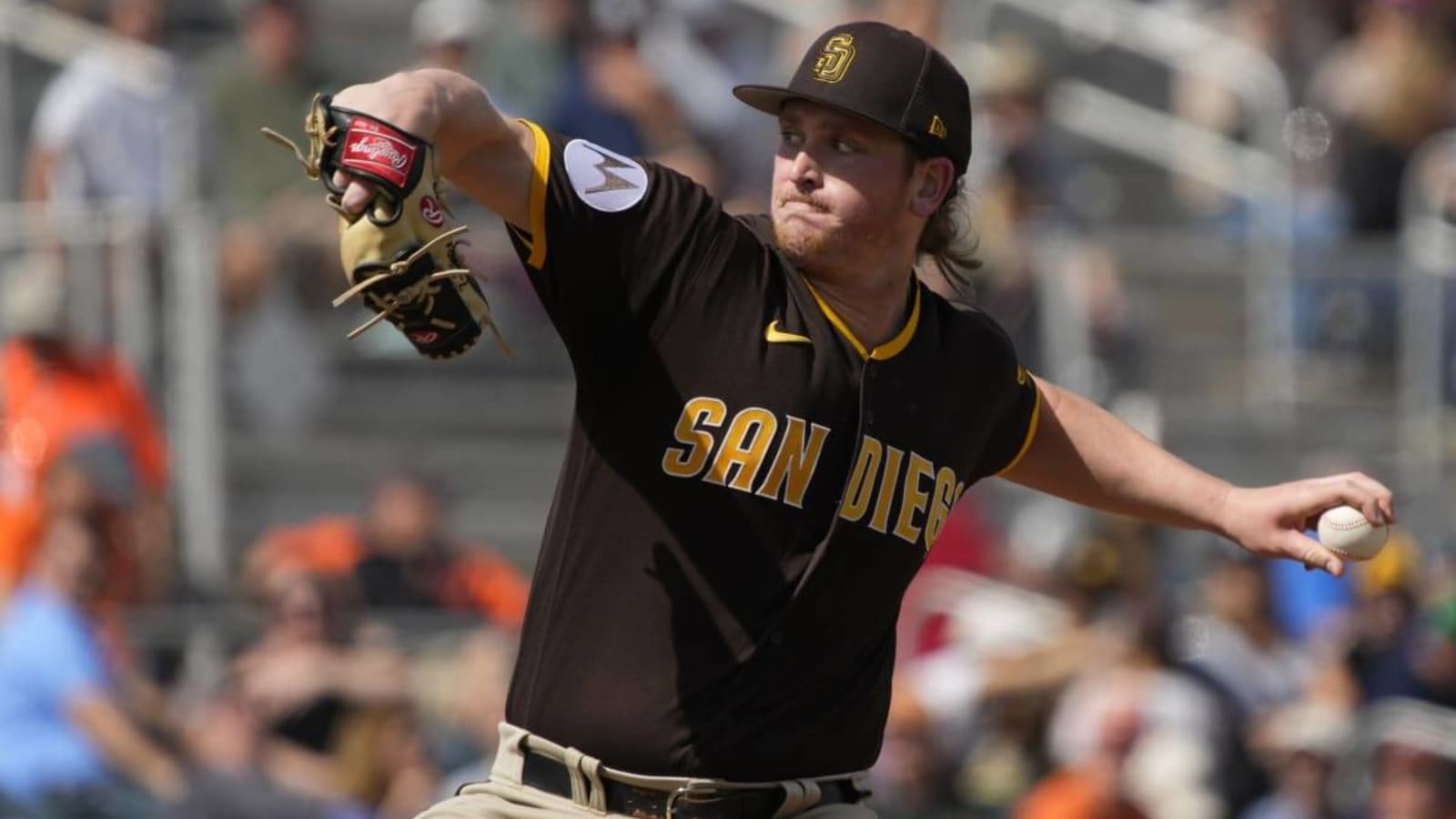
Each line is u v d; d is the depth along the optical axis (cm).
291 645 2564
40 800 2406
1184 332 3550
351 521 2936
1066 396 1447
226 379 3105
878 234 1284
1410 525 3378
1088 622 2825
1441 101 3991
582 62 3572
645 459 1262
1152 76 4381
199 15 3825
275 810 2466
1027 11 4406
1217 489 1432
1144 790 2670
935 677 2797
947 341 1344
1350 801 2741
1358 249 3603
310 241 3192
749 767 1274
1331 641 2883
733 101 3753
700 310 1262
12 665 2458
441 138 1205
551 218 1238
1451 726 2773
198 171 3206
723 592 1261
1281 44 4347
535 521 3303
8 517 2620
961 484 1370
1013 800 2702
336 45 3925
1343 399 3575
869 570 1290
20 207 3094
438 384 3303
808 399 1269
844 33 1289
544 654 1286
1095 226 3797
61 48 3431
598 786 1270
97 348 2894
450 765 2575
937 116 1284
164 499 2875
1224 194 4075
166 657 2575
